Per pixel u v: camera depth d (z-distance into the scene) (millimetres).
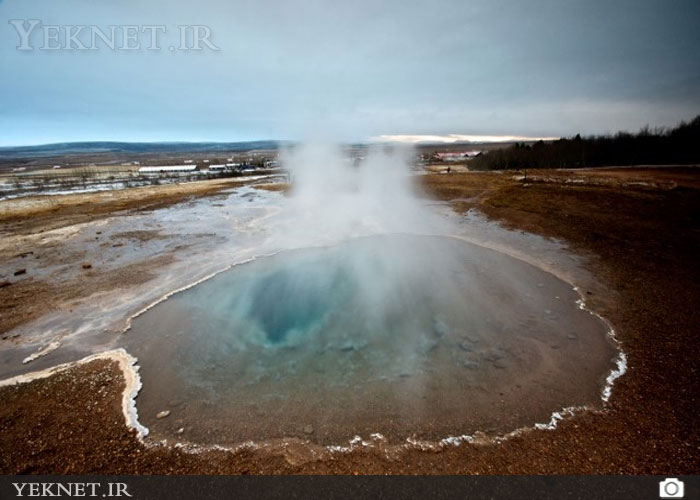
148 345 4633
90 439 3039
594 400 3416
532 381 3777
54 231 10680
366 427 3180
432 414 3328
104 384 3820
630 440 2885
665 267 6547
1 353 4410
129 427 3195
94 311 5543
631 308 5188
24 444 2969
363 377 3986
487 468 2672
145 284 6582
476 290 6184
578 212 11094
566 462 2703
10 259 8062
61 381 3857
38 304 5770
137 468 2732
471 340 4684
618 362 3994
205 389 3781
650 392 3461
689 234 8328
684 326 4598
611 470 2605
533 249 8070
